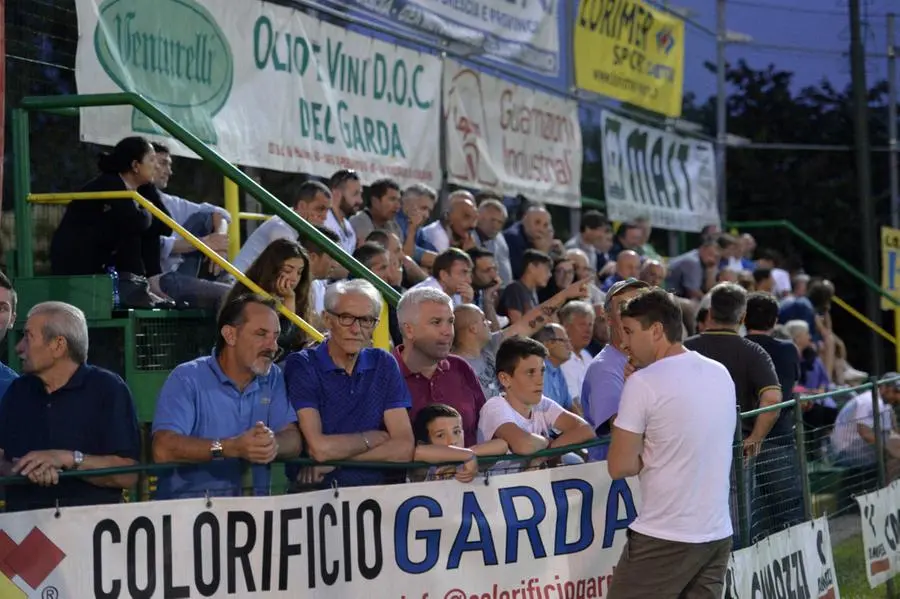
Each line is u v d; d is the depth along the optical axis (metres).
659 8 16.59
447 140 12.50
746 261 17.12
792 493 7.84
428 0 12.12
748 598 6.82
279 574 5.16
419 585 5.56
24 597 4.73
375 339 7.47
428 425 6.02
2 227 8.52
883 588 9.61
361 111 11.20
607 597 5.86
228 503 5.08
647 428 5.69
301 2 10.59
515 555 5.87
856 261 19.61
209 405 5.43
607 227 13.45
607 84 15.34
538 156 14.11
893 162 20.00
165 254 8.48
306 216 8.66
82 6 8.39
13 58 8.68
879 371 18.95
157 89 9.02
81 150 9.32
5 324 5.84
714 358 7.91
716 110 19.03
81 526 4.83
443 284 8.68
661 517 5.67
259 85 10.02
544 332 7.98
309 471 5.48
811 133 19.91
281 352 6.65
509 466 5.99
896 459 10.08
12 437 5.33
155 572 4.93
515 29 13.58
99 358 7.33
